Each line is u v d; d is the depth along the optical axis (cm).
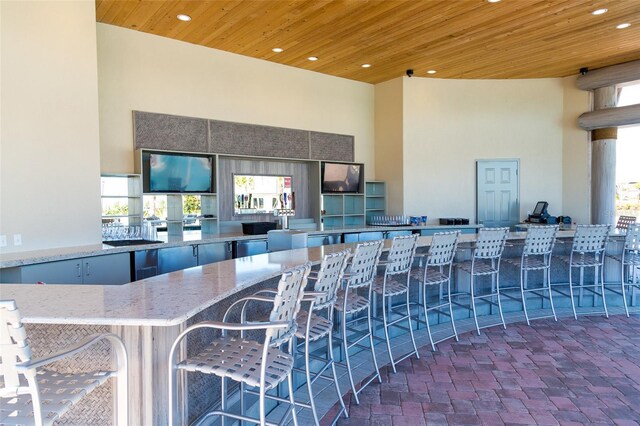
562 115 796
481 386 309
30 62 381
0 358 131
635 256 510
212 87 621
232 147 643
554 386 307
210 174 604
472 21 519
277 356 192
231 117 642
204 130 611
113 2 463
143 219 543
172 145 580
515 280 527
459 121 802
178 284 209
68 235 414
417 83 787
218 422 222
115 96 534
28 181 380
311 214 747
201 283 211
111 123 532
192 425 198
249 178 670
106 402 179
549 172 802
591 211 762
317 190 734
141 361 168
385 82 814
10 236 367
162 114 571
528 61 691
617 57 672
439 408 277
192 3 466
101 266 404
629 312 509
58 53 404
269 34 562
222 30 548
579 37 580
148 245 455
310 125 741
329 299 248
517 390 302
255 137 668
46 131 394
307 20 513
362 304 307
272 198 697
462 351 381
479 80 803
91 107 434
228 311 217
